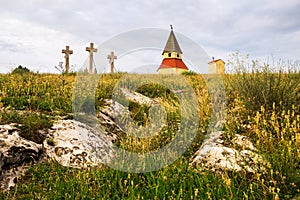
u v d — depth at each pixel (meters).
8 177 3.59
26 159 3.89
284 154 3.60
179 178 3.52
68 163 4.00
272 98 5.42
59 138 4.46
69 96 6.56
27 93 6.51
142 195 3.29
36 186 3.46
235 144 4.14
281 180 3.27
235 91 6.36
